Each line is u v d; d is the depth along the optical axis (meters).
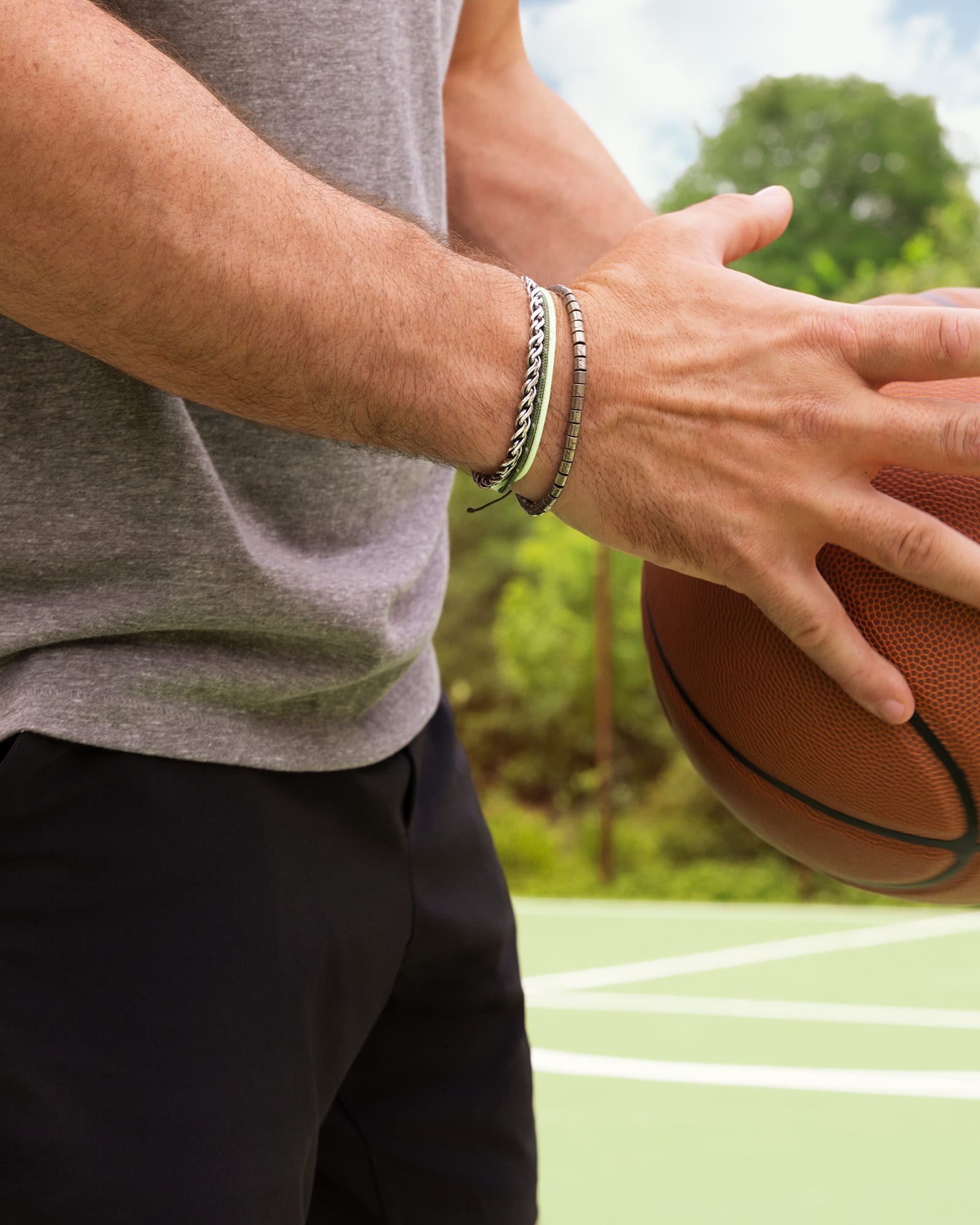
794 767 1.03
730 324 0.81
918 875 1.07
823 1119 3.48
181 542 0.88
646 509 0.82
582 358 0.80
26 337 0.84
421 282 0.78
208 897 0.89
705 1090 3.86
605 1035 4.82
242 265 0.72
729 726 1.07
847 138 26.00
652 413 0.80
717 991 5.89
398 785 1.05
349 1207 1.14
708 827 14.06
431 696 1.13
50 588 0.88
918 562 0.82
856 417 0.79
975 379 1.02
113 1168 0.82
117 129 0.69
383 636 0.97
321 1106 0.97
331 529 0.99
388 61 1.03
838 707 0.98
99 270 0.71
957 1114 3.52
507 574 21.27
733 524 0.81
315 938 0.94
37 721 0.85
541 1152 3.18
